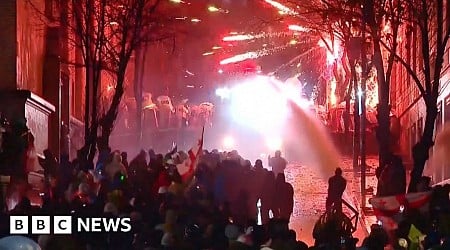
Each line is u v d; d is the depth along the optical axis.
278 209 24.70
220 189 23.73
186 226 16.47
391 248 14.99
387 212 17.98
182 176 24.47
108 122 28.20
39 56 32.03
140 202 18.78
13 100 27.19
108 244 15.09
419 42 39.72
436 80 22.25
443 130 34.12
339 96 52.69
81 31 30.41
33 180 24.27
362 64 33.19
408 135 44.56
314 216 27.89
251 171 24.52
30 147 24.84
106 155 25.33
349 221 18.44
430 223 16.39
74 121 37.34
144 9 35.53
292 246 14.38
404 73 46.41
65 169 22.48
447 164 33.84
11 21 27.86
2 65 27.84
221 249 15.44
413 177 22.08
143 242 15.56
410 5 26.86
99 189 20.88
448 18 29.56
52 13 32.81
